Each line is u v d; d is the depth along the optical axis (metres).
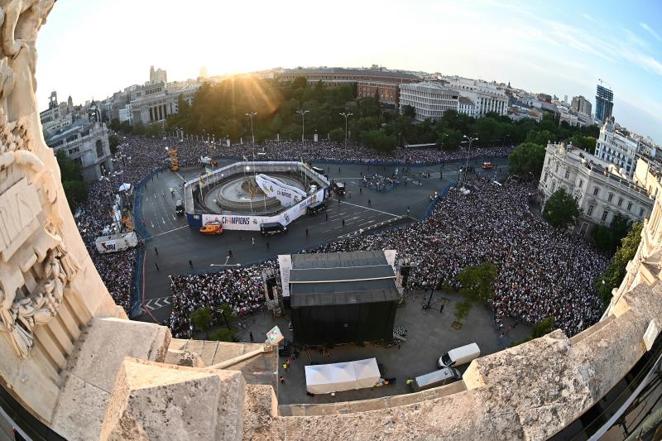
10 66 9.42
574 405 9.87
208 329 54.84
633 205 83.62
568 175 97.31
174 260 74.19
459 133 147.12
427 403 9.41
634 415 13.04
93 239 79.19
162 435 6.69
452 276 63.31
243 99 158.50
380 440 8.59
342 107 158.38
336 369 46.31
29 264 10.05
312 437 8.53
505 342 53.47
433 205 95.31
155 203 99.69
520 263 65.25
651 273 21.44
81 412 10.98
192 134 164.12
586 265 66.88
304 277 52.69
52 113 147.62
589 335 11.70
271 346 15.99
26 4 9.40
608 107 198.75
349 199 100.50
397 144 142.88
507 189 109.00
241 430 7.35
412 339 54.22
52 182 11.05
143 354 12.09
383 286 51.19
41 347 10.72
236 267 71.62
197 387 7.17
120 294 61.41
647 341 11.83
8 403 10.38
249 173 117.62
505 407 9.48
